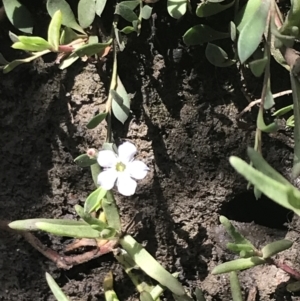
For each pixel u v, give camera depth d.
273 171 0.06
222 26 0.09
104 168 0.09
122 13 0.09
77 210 0.09
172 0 0.09
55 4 0.09
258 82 0.09
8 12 0.09
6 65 0.09
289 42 0.08
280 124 0.09
